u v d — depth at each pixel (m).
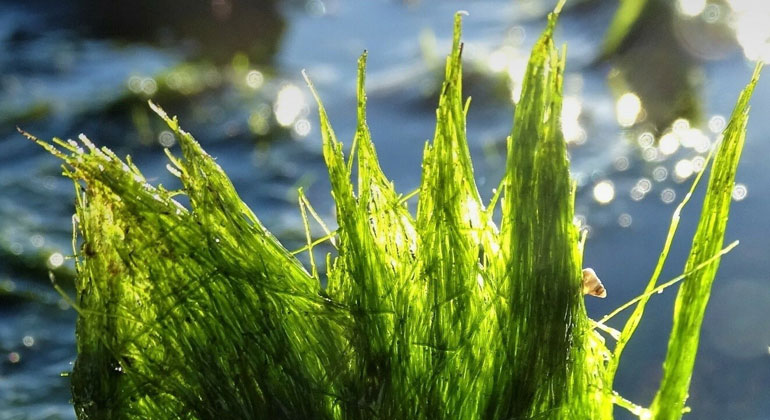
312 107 1.11
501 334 0.43
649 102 1.04
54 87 1.17
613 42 1.18
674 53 1.11
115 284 0.42
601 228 0.80
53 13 1.44
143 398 0.42
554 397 0.43
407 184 0.92
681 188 0.86
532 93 0.42
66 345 0.67
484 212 0.43
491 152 0.96
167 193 0.42
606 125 1.01
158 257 0.41
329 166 0.43
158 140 1.02
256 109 1.09
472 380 0.43
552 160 0.42
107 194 0.41
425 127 1.04
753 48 1.12
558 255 0.42
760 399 0.60
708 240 0.44
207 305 0.42
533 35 1.32
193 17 1.38
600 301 0.69
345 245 0.43
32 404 0.62
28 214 0.85
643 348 0.64
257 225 0.43
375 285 0.43
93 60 1.27
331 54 1.31
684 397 0.44
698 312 0.44
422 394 0.43
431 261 0.43
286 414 0.42
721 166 0.44
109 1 1.41
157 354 0.42
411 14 1.47
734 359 0.63
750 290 0.68
